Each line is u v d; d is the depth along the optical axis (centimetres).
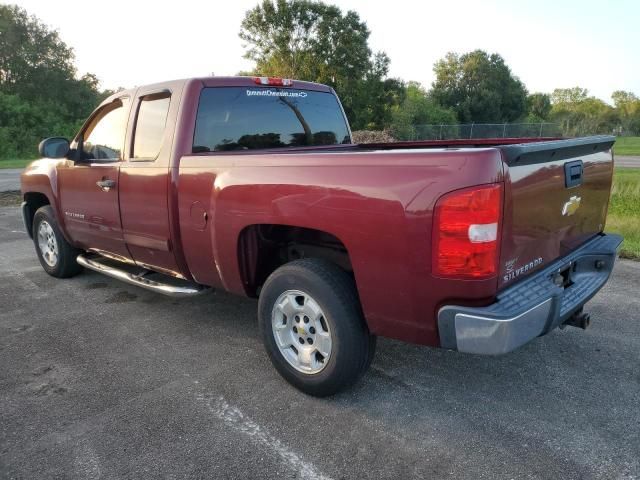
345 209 290
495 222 254
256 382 361
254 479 264
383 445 289
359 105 4181
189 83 396
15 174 2128
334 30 3925
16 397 345
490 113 6488
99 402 338
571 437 293
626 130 8100
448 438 294
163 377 370
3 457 283
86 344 428
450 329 269
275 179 322
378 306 292
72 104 5212
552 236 314
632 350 400
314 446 289
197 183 373
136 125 433
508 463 272
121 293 555
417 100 5456
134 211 434
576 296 330
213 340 433
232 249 357
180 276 424
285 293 335
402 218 268
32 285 587
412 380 360
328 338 320
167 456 283
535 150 270
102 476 268
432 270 265
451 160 255
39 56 5066
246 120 429
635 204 970
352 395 342
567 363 381
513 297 273
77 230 527
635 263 634
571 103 9850
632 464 270
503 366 378
